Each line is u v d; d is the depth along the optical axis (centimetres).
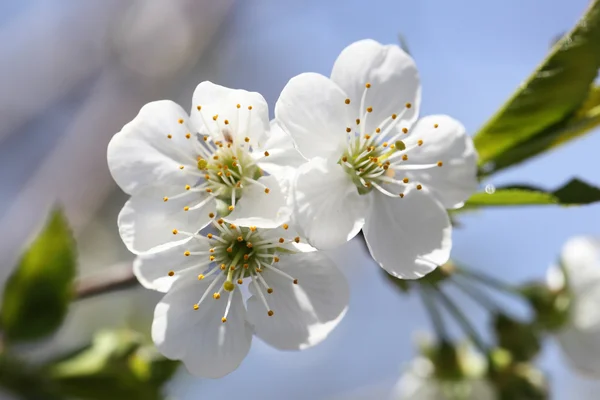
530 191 21
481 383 24
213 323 20
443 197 20
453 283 24
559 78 21
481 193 21
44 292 23
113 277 23
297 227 20
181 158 20
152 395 23
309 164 20
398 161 21
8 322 23
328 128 20
